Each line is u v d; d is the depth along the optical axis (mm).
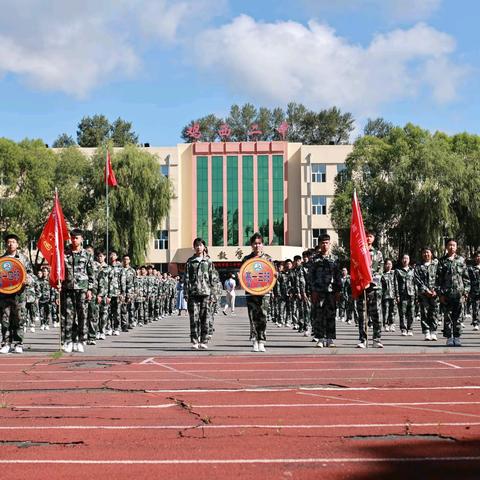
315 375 10789
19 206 52438
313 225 74250
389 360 12750
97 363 12625
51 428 7059
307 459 5844
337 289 15227
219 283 16672
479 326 22094
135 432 6863
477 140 54844
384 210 48375
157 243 74625
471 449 6078
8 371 11539
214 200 74938
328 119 111188
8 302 14289
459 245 47969
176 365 12250
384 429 6887
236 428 7000
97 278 17297
